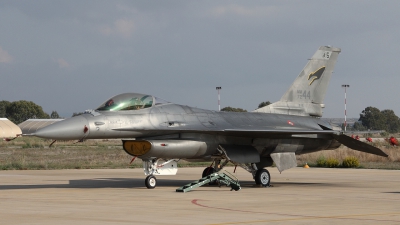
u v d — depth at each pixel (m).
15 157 88.81
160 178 52.78
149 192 35.81
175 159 40.34
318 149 47.03
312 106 49.38
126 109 38.50
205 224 21.25
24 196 32.66
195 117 41.06
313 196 33.56
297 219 22.73
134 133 38.12
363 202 29.91
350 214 24.42
